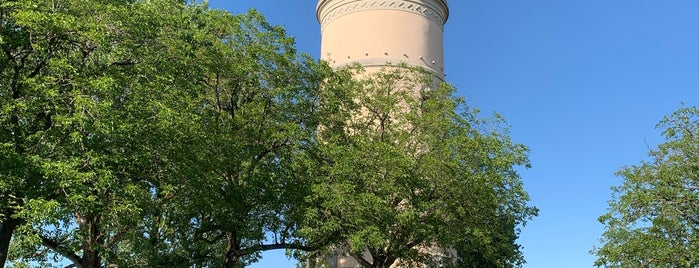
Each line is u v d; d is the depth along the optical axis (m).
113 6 14.56
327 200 18.73
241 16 19.86
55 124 13.71
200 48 18.52
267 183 18.86
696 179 19.64
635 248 19.27
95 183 13.63
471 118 22.72
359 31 30.39
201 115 18.11
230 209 18.34
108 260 18.36
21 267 19.11
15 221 14.73
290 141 19.64
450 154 20.48
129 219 15.84
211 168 17.83
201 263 20.05
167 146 16.11
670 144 20.17
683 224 19.38
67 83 14.19
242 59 19.20
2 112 13.13
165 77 15.30
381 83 23.38
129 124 13.88
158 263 18.47
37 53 14.30
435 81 30.39
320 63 21.55
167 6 17.39
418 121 21.31
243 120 19.23
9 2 12.99
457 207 20.62
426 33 31.12
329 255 21.75
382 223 19.27
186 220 18.67
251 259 21.70
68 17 13.43
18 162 12.95
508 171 21.88
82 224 18.17
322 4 32.72
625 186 20.55
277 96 20.17
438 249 25.55
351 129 22.50
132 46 14.80
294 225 20.59
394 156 19.50
